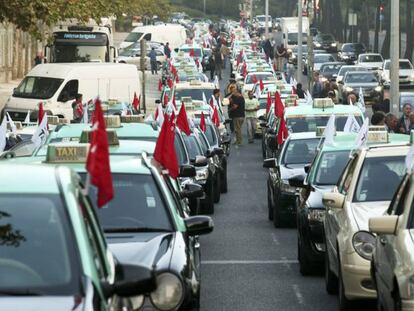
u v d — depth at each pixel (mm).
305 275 30906
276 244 37125
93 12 86000
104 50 102812
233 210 47312
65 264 13023
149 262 19078
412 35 163250
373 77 114500
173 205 22047
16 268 12961
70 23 102562
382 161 26516
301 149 42656
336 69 141250
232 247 36562
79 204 13812
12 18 60062
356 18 195500
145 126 34219
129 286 13539
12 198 13758
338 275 25219
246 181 60656
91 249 13391
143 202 21766
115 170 22328
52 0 62750
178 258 19625
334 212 26344
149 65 157625
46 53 102312
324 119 53156
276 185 40969
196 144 46750
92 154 14438
